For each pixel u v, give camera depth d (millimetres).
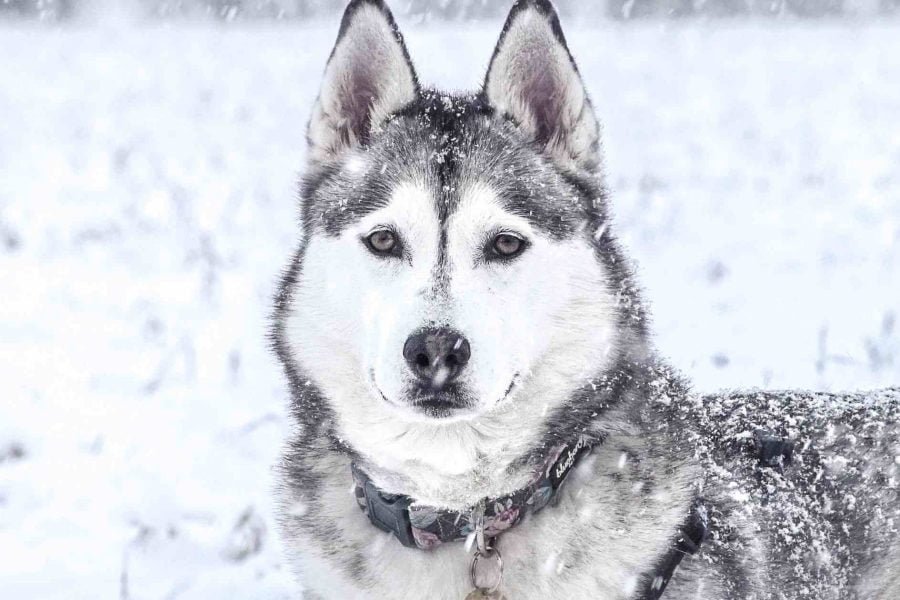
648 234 2479
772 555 1045
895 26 8805
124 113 4848
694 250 2369
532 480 979
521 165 1025
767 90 5324
